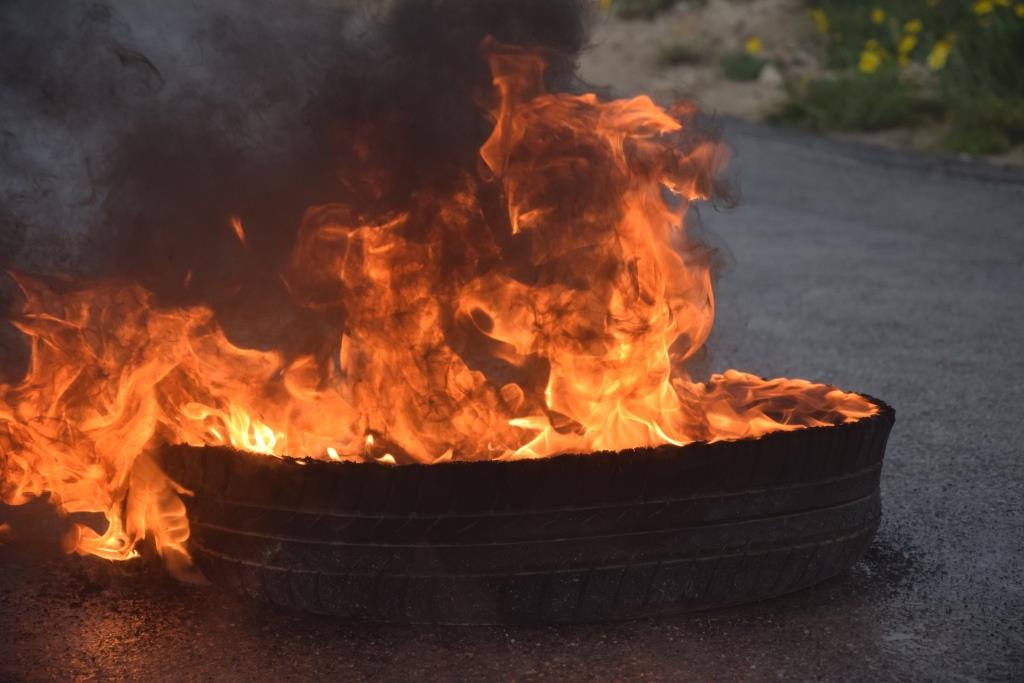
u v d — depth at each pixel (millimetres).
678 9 23141
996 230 11336
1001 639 3465
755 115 18125
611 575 3293
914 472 4996
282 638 3451
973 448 5316
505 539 3236
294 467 3256
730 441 3314
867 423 3547
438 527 3227
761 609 3623
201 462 3406
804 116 17734
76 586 3832
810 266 9883
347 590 3297
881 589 3795
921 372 6719
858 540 3627
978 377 6594
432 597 3270
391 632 3465
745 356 7164
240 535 3373
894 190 13430
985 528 4344
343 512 3254
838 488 3514
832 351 7234
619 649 3350
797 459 3396
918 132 16594
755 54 20391
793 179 14094
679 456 3260
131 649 3422
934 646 3418
